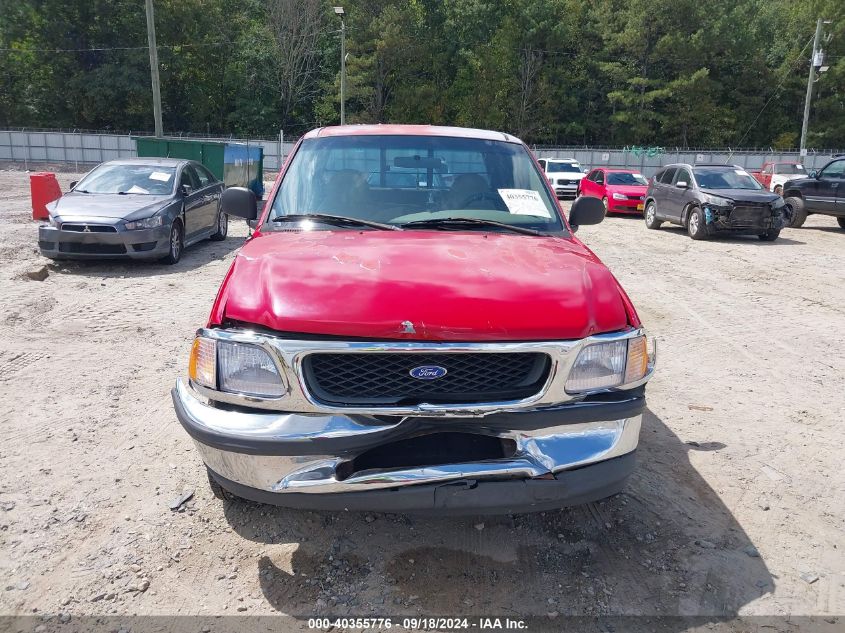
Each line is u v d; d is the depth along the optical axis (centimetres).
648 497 365
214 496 350
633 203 2053
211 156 2256
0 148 4269
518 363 266
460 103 5631
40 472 373
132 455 396
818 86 5662
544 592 283
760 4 6047
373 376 258
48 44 5134
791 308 841
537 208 384
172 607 269
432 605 273
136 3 5191
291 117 5944
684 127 5581
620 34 5469
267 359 256
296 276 277
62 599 272
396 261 292
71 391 496
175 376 533
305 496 259
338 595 278
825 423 482
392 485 254
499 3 5875
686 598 283
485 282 276
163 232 966
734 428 468
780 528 340
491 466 257
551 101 5647
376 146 400
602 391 271
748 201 1435
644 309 820
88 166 4188
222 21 5725
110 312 718
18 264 959
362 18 5500
